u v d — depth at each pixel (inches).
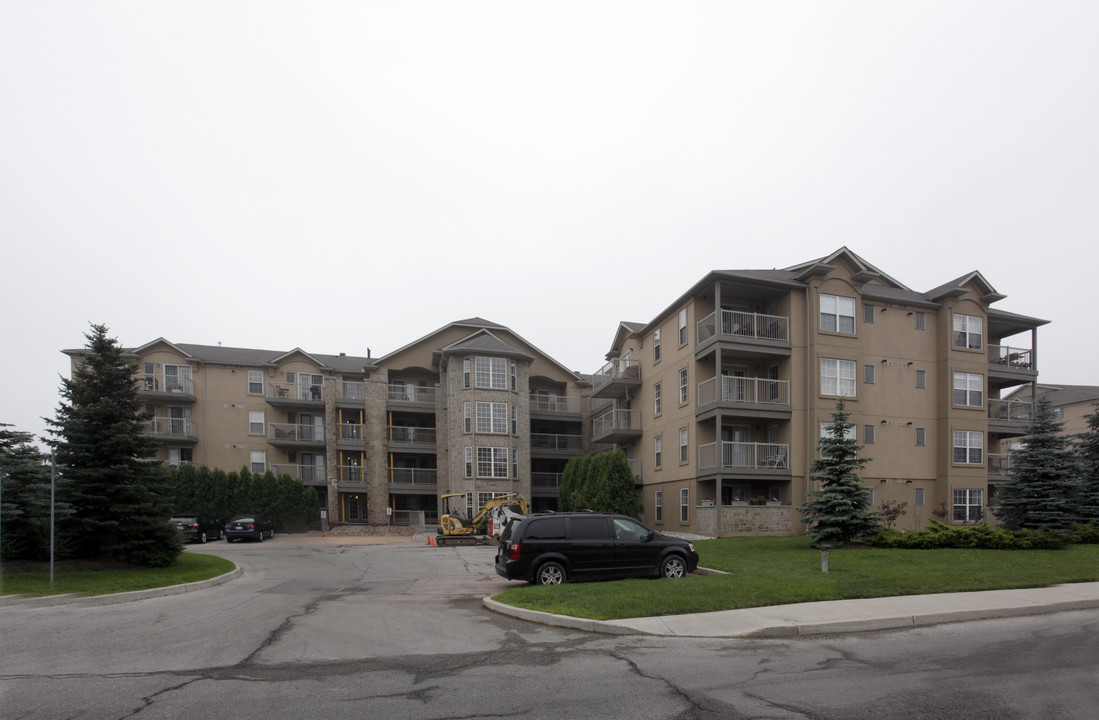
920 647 331.6
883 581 481.4
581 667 297.4
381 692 260.7
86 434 645.9
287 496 1551.4
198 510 1486.2
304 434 1724.9
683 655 318.3
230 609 468.4
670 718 229.6
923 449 1123.9
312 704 245.8
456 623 405.4
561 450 1736.0
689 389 1143.0
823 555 549.6
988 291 1176.8
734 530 999.6
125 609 471.8
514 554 532.1
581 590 468.4
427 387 1761.8
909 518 1094.4
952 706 240.1
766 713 234.2
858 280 1111.6
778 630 361.1
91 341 669.3
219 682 275.6
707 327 1119.6
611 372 1485.0
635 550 551.2
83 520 631.2
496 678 280.1
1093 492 965.8
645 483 1348.4
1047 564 577.6
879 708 238.5
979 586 477.4
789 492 1045.8
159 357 1651.1
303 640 359.3
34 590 518.9
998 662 300.4
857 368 1093.1
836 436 806.5
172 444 1630.2
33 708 241.9
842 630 372.2
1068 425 1819.6
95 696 256.4
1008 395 2085.4
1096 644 334.0
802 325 1088.2
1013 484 940.6
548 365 1833.2
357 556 924.6
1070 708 237.5
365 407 1702.8
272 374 1732.3
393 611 453.7
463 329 1780.3
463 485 1470.2
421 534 1430.9
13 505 586.9
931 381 1147.3
